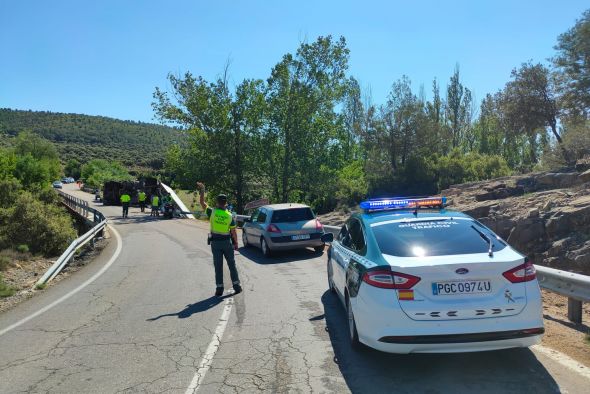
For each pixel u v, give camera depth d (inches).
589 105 1293.1
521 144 2466.8
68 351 242.1
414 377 191.9
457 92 2498.8
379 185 1860.2
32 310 342.3
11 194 957.2
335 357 217.9
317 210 1824.6
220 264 360.2
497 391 175.6
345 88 1624.0
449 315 182.4
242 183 1658.5
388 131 2037.4
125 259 602.2
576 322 257.3
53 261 687.1
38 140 4005.9
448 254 198.4
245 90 1589.6
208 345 241.9
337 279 281.0
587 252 447.2
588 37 1229.7
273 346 236.7
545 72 1457.9
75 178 5462.6
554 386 177.6
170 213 1435.8
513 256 193.5
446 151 2245.3
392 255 200.8
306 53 1571.1
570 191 613.6
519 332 181.8
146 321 293.3
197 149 1646.2
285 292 359.3
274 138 1606.8
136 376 204.8
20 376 210.7
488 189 813.9
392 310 185.3
